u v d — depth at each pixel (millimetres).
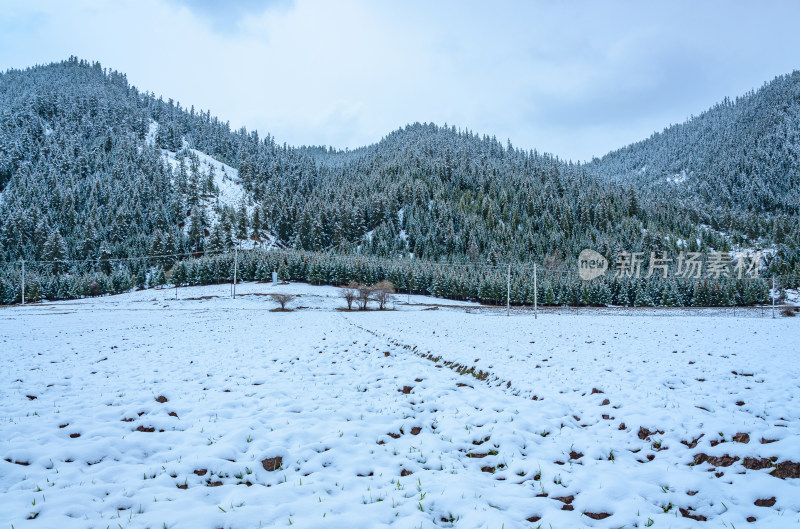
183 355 15477
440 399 9680
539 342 19203
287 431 7152
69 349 16891
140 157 157375
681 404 8492
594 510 4820
